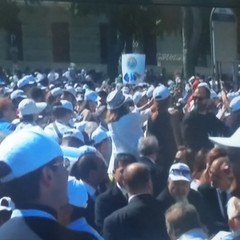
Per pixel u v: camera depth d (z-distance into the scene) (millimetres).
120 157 8172
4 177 3631
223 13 13195
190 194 7074
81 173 7504
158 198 6914
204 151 7672
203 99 11305
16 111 12070
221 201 7074
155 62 19094
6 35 17219
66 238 3668
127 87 18641
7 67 21141
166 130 10938
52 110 11586
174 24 13883
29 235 3555
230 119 11594
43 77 20859
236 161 4484
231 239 4992
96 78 20875
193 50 16578
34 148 3641
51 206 3652
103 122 13438
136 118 10414
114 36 17078
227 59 14516
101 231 7250
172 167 6969
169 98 11211
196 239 5438
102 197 7367
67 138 9391
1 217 4254
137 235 6652
